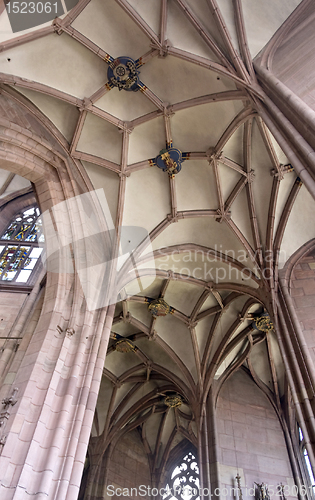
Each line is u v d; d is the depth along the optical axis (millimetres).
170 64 12367
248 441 17562
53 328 10469
